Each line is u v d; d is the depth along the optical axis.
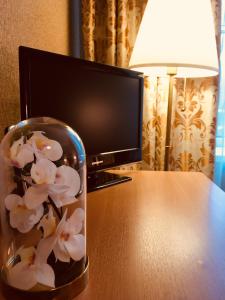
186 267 0.45
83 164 0.45
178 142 1.50
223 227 0.61
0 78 0.67
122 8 1.37
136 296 0.38
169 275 0.43
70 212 0.39
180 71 1.32
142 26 1.13
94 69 0.88
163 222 0.63
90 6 1.38
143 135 1.46
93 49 1.43
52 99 0.76
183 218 0.66
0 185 0.40
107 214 0.68
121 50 1.40
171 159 1.51
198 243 0.53
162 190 0.90
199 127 1.48
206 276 0.42
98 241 0.54
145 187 0.93
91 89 0.89
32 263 0.35
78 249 0.39
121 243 0.53
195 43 1.08
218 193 0.87
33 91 0.70
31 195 0.35
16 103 0.77
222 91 1.54
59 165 0.40
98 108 0.92
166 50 1.06
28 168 0.37
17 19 0.75
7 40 0.70
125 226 0.61
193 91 1.46
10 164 0.38
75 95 0.83
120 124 1.03
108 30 1.40
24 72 0.67
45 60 0.72
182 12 1.06
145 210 0.71
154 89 1.44
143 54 1.10
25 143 0.39
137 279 0.41
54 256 0.36
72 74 0.81
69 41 1.43
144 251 0.50
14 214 0.36
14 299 0.35
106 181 0.96
